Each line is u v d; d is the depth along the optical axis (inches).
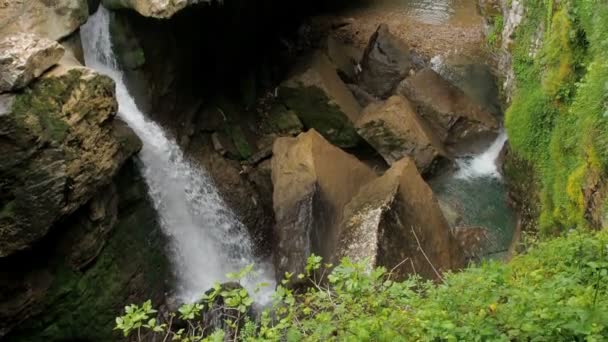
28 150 270.1
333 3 729.6
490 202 448.8
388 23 695.1
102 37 398.6
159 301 379.9
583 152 300.0
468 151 498.0
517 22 464.4
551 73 360.5
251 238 453.4
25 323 297.4
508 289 172.6
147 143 388.2
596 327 138.1
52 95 281.0
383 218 334.3
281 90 505.4
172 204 402.6
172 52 429.4
